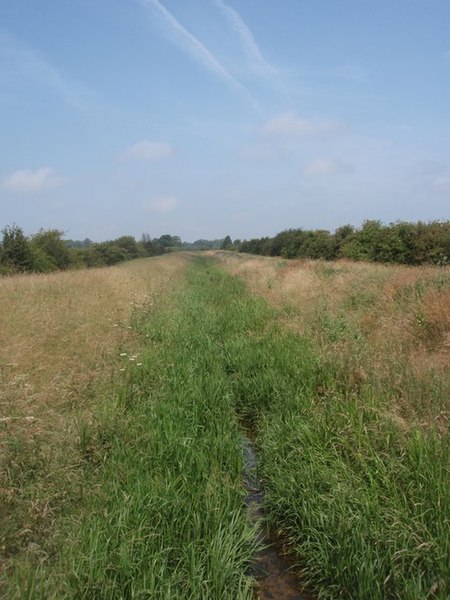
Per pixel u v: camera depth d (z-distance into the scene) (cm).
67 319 945
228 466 493
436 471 395
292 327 997
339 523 368
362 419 509
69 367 687
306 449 491
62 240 3409
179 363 802
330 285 1390
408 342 754
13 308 960
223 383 721
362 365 666
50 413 526
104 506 394
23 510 372
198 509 395
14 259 2612
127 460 463
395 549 336
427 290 934
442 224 2272
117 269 2616
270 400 678
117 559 328
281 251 4594
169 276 2861
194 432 551
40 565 317
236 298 1630
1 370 580
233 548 360
